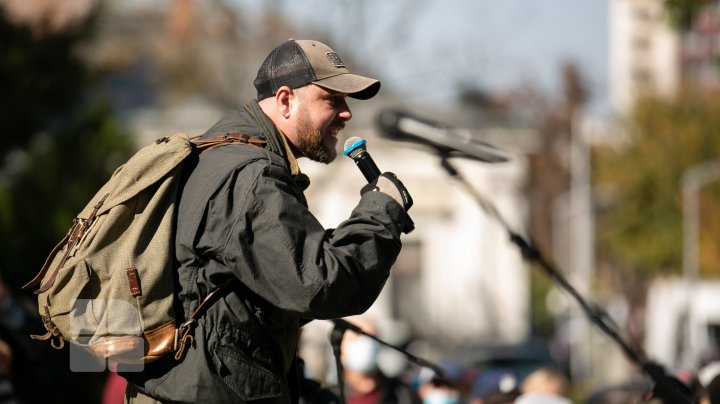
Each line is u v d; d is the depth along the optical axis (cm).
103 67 3666
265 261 885
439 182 10031
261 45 7606
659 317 9162
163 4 8150
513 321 10156
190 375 904
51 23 3447
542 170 12850
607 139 10944
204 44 7750
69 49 3459
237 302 914
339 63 993
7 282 3117
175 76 7731
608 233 10625
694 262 9288
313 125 979
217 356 908
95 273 901
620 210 10425
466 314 10106
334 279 877
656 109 10462
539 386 1909
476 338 9988
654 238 10119
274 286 885
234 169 919
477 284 10100
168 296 909
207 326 910
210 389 903
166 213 920
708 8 4678
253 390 916
